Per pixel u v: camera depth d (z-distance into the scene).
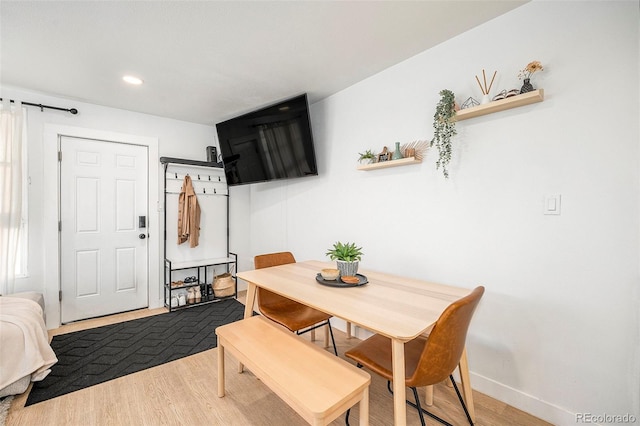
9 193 2.50
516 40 1.64
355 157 2.60
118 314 3.15
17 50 1.98
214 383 1.90
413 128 2.15
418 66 2.11
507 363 1.69
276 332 1.71
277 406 1.68
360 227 2.57
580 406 1.46
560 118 1.50
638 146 1.30
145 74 2.35
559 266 1.51
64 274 2.88
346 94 2.66
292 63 2.21
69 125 2.88
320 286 1.69
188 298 3.41
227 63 2.20
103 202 3.10
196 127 3.71
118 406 1.67
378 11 1.64
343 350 2.35
